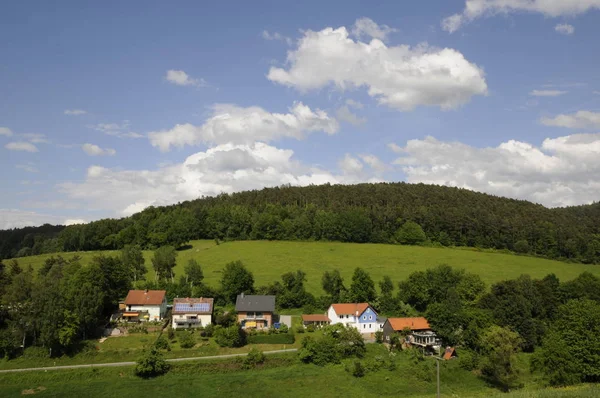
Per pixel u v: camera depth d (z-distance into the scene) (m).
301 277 133.00
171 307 121.88
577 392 59.62
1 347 87.19
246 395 77.88
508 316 101.56
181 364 86.44
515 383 82.00
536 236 192.00
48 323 88.75
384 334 105.88
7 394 76.06
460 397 71.19
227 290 127.31
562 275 155.00
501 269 162.00
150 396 76.69
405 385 82.00
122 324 105.50
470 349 96.56
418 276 127.06
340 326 101.19
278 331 103.31
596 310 81.94
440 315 101.25
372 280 138.62
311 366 88.88
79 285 106.19
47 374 82.12
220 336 97.00
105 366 85.81
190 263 139.88
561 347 78.00
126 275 127.00
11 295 93.69
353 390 79.81
